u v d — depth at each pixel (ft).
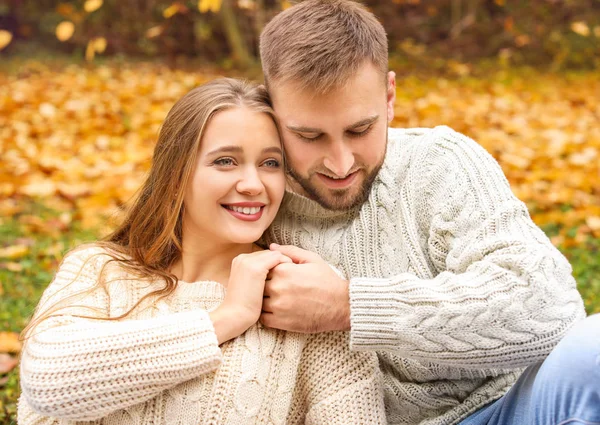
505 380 6.64
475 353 5.67
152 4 33.99
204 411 5.95
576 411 5.10
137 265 6.79
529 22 35.29
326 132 6.25
